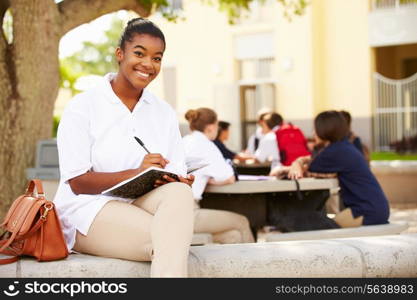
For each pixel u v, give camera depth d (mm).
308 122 19359
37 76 6355
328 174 5180
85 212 3082
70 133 3121
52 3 6395
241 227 4809
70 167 3090
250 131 19250
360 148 7836
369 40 19016
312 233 4629
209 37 20906
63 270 2975
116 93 3283
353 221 5035
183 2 21297
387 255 3473
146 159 3012
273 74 20031
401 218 8703
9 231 3020
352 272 3387
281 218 5082
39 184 3121
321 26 19641
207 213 4699
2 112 6254
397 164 10805
